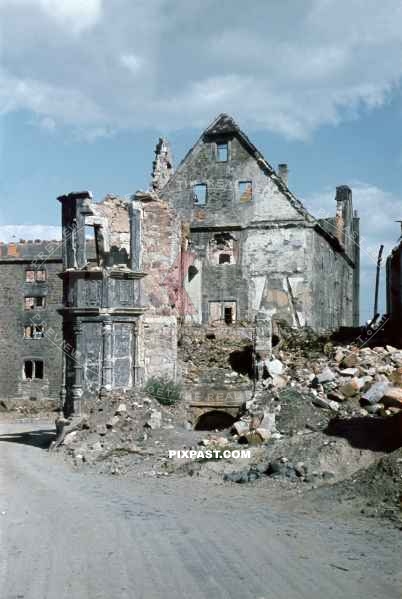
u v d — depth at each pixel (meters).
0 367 52.06
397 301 36.03
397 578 10.07
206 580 9.69
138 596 9.00
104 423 26.30
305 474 18.33
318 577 10.01
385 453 18.58
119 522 13.45
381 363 27.73
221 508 15.27
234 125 44.19
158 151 50.03
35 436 34.06
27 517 13.82
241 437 22.78
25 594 9.09
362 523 13.70
